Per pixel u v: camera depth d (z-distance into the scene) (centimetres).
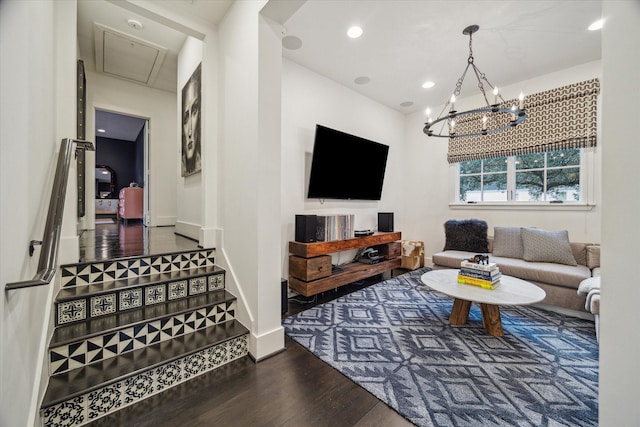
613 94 65
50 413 119
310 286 284
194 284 212
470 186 414
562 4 219
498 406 139
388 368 171
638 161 62
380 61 312
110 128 705
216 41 249
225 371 169
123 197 582
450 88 381
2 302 77
